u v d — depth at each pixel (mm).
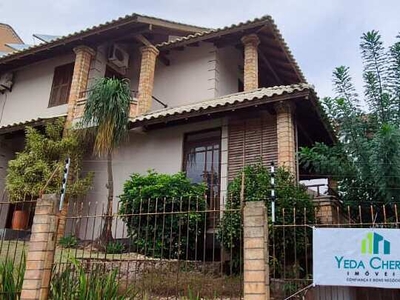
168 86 14438
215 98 12375
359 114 9711
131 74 15102
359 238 5281
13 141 14305
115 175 12234
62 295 5777
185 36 14648
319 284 5266
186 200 9156
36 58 15391
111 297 5750
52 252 6234
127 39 14219
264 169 9008
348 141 9320
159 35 14859
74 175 11664
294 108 10188
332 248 5340
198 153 11398
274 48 13656
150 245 8852
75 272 6363
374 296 8531
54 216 6359
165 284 6680
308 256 7773
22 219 11570
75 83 13352
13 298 6020
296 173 9805
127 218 9258
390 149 8188
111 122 10844
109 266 7379
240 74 15062
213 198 10680
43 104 14945
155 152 11961
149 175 9922
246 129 10828
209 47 14117
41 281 5973
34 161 11570
